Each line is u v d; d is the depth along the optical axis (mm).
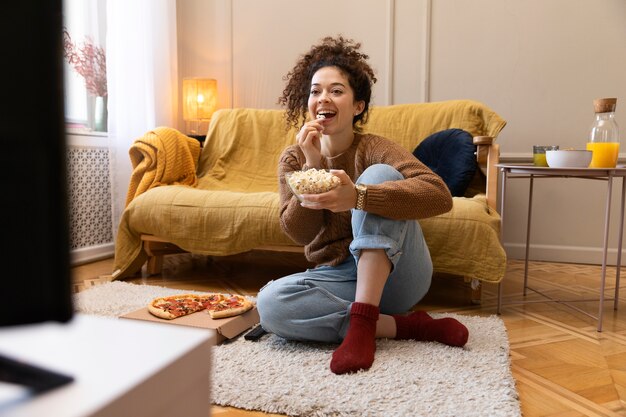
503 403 1034
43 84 314
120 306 1804
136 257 2330
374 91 3068
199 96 3117
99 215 2811
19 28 306
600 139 1813
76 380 356
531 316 1795
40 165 319
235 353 1317
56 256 331
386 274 1283
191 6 3377
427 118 2576
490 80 2889
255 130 2930
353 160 1458
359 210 1280
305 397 1059
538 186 2854
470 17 2898
